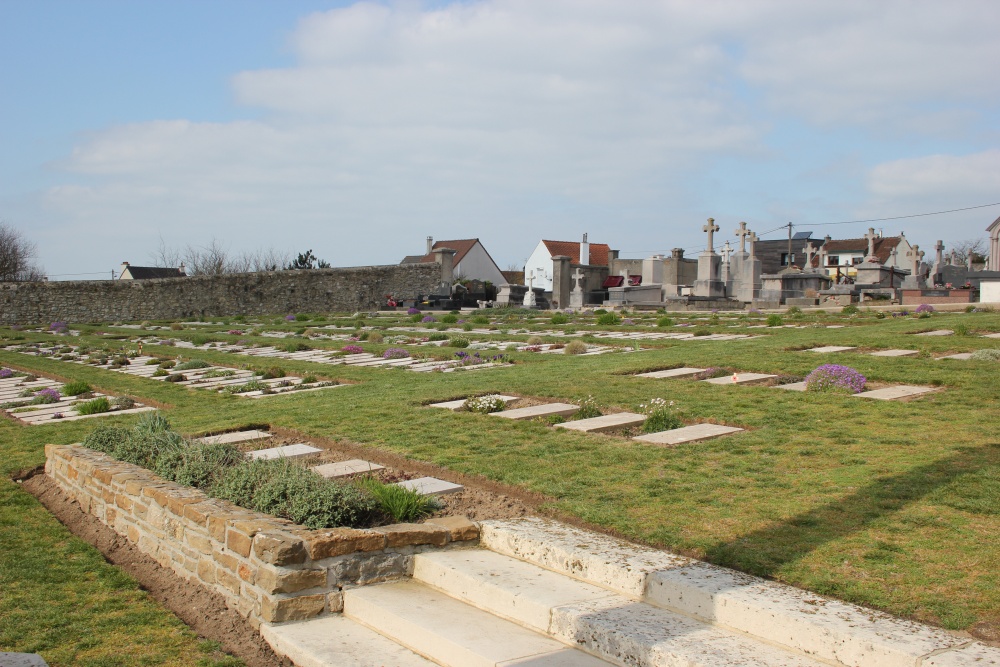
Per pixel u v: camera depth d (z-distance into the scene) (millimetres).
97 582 5844
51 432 11133
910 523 5000
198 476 6633
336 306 50188
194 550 5742
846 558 4531
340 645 4566
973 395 9180
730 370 12617
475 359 17859
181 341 27719
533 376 13000
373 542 5238
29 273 73375
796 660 3623
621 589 4594
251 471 6285
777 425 8195
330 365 18281
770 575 4410
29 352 24844
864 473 6141
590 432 8539
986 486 5594
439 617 4613
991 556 4422
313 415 10344
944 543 4645
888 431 7566
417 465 7602
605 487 6344
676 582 4312
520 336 24266
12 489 8250
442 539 5516
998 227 47781
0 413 13523
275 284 48031
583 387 11320
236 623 5117
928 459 6406
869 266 41719
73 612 5336
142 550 6461
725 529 5168
